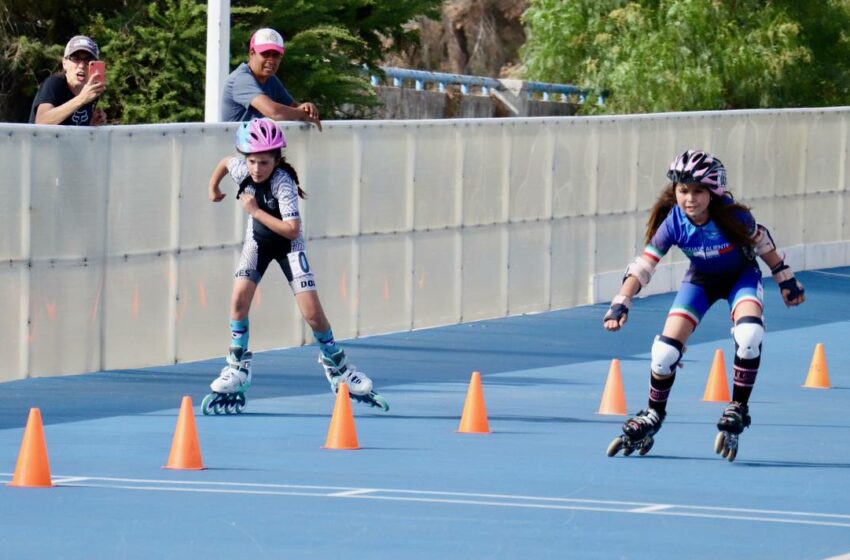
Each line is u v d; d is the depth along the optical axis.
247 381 26.30
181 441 20.58
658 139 48.03
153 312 32.22
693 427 26.16
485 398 29.27
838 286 53.41
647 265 22.70
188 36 51.34
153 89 51.16
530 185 43.12
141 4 52.88
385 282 38.41
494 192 41.75
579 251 45.38
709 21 79.00
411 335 38.59
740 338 22.14
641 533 16.61
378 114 68.12
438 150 39.59
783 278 22.69
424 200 39.31
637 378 33.00
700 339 40.41
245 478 19.84
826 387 32.59
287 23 53.53
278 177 25.94
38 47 51.22
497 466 21.34
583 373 33.56
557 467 21.41
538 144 43.22
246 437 23.64
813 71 82.00
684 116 48.94
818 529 17.12
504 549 15.61
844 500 19.36
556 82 83.25
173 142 32.25
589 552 15.56
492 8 113.12
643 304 47.06
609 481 20.33
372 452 22.38
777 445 24.31
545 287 44.12
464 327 40.44
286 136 34.84
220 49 38.94
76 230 30.31
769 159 53.31
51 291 29.94
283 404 27.58
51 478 19.61
